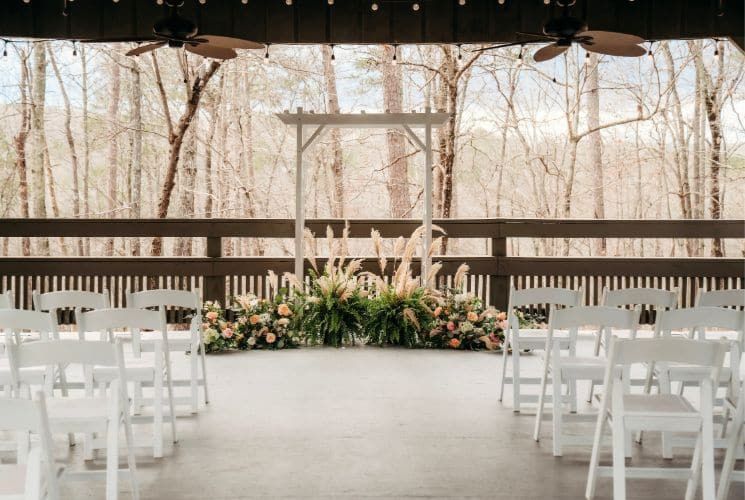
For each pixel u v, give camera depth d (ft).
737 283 27.63
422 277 26.73
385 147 56.18
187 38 17.88
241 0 22.80
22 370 14.12
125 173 54.80
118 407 10.41
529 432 15.10
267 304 24.47
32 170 52.44
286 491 11.85
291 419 15.90
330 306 24.00
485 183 56.34
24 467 8.20
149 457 13.53
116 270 27.58
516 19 22.82
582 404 17.54
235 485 12.11
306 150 25.39
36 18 22.59
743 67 49.73
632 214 55.83
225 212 55.36
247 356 22.71
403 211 49.96
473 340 23.93
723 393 18.63
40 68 49.08
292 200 56.29
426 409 16.74
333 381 19.39
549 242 59.31
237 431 15.03
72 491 11.98
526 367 21.24
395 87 50.29
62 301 16.39
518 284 28.35
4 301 16.12
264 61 52.95
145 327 12.78
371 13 22.90
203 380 17.15
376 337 24.59
